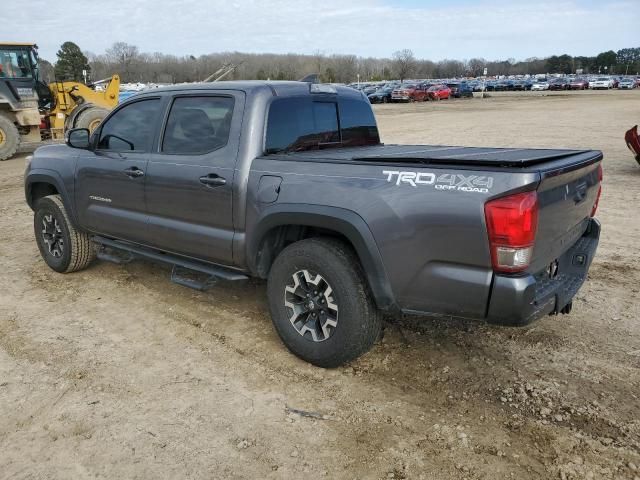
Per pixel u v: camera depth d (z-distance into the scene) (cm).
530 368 362
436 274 300
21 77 1566
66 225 525
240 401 328
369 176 319
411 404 324
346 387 342
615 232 686
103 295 495
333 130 445
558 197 308
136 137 456
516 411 316
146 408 321
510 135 1886
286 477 266
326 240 348
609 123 2289
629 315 440
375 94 4750
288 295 368
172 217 427
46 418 312
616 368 361
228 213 384
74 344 401
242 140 376
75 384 347
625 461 275
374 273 320
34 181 548
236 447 288
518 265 280
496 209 276
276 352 387
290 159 356
